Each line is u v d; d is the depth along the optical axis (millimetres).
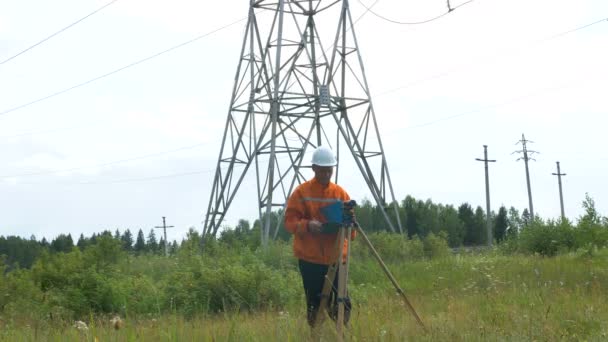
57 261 18156
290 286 16234
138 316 12484
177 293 15312
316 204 8656
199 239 29078
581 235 28781
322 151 8727
